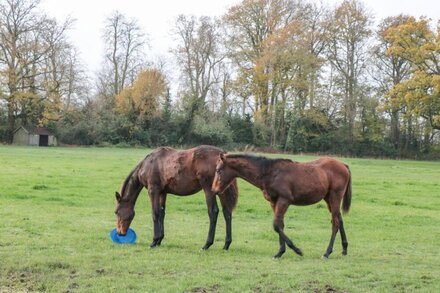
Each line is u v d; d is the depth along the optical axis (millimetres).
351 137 65000
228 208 10305
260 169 9703
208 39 67312
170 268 8422
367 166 40625
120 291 7023
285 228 13281
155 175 10672
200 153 10281
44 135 64312
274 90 62219
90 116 67500
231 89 63656
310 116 63062
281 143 65125
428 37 52344
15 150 46250
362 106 64625
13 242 10211
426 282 7824
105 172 25828
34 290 7078
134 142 65000
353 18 62500
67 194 17938
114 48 71750
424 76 50188
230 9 61969
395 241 11812
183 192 10555
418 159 63438
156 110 66875
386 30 59500
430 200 19500
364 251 10555
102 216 14086
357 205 18016
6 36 59031
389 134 66375
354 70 64500
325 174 9914
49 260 8648
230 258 9352
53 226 12227
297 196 9711
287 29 59375
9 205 15219
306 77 61375
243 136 65938
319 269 8531
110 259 8992
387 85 64812
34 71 60531
